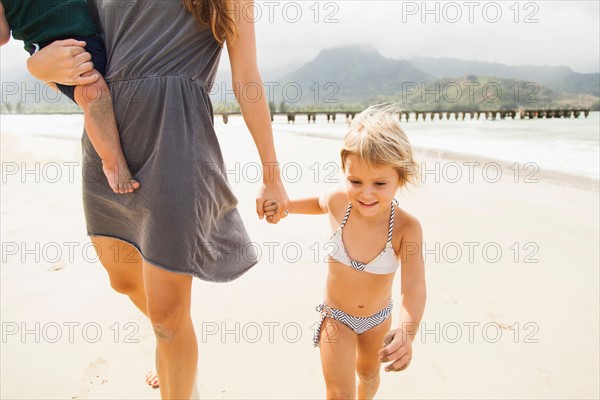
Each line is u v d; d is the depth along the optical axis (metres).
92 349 2.56
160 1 1.64
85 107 1.65
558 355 2.54
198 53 1.71
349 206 2.14
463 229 4.62
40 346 2.57
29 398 2.16
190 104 1.68
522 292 3.26
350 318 2.12
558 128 21.88
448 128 23.58
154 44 1.64
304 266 3.69
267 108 1.93
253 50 1.86
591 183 6.62
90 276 3.46
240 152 10.58
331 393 1.94
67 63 1.58
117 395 2.19
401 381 2.35
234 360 2.48
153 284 1.69
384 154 1.84
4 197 5.70
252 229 4.64
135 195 1.70
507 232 4.52
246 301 3.13
